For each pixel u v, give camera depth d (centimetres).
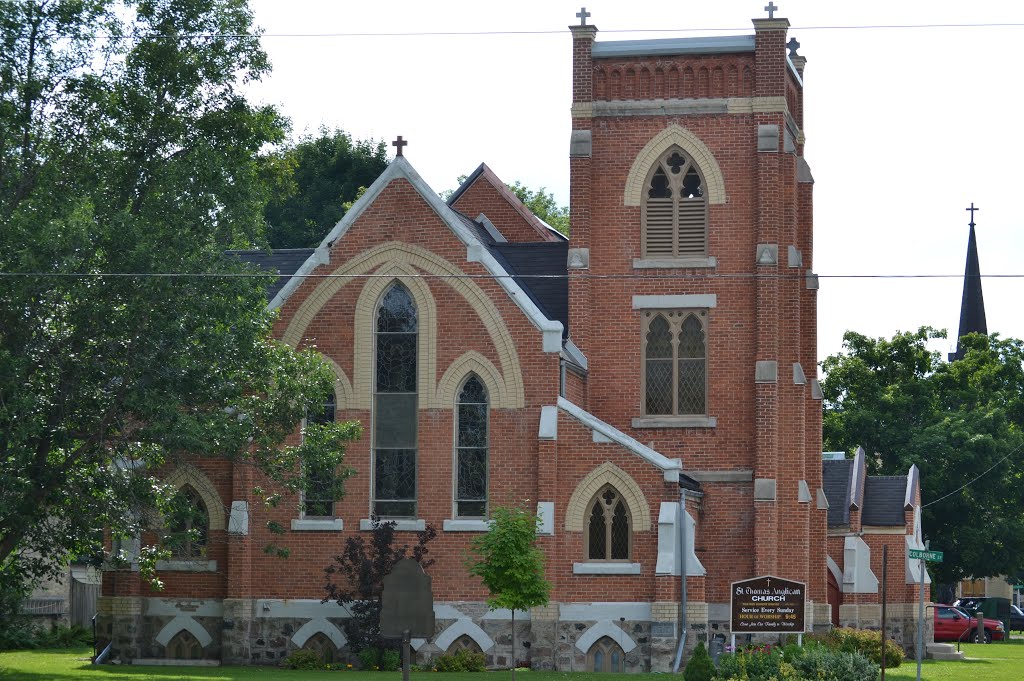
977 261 11088
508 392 3894
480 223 5069
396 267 3978
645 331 4203
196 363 3284
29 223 3098
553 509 3788
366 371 3966
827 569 4716
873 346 7862
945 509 7275
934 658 5172
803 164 4541
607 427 3819
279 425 3622
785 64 4206
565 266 4434
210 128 3416
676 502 3772
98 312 3142
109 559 3606
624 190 4241
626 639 3741
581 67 4259
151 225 3206
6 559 3491
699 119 4222
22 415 3058
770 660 3200
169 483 3722
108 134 3316
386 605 2509
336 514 3931
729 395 4138
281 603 3900
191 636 3934
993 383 7925
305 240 7756
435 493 3903
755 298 4138
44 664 3925
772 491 4031
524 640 3797
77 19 3300
